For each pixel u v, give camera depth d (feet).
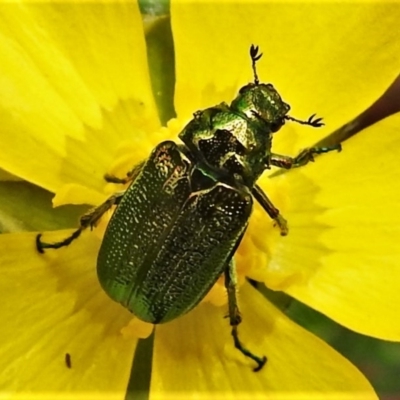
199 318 0.15
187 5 0.15
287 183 0.16
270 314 0.15
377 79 0.16
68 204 0.15
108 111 0.15
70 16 0.15
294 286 0.15
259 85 0.15
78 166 0.15
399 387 0.20
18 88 0.15
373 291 0.15
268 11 0.16
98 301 0.15
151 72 0.16
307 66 0.16
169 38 0.16
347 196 0.16
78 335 0.15
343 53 0.16
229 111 0.15
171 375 0.15
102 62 0.15
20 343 0.15
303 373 0.15
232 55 0.16
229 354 0.15
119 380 0.15
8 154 0.15
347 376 0.15
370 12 0.15
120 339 0.15
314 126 0.15
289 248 0.16
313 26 0.16
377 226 0.16
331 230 0.16
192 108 0.15
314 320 0.16
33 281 0.15
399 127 0.15
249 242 0.15
